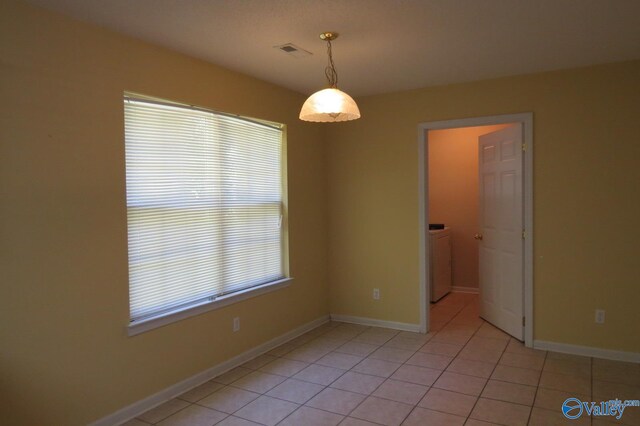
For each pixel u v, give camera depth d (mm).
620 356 3607
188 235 3252
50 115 2385
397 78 3941
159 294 3047
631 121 3527
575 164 3719
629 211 3557
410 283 4480
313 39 2908
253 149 3877
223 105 3480
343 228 4828
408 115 4410
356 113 2480
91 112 2578
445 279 5910
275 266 4176
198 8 2398
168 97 3039
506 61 3479
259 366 3621
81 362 2531
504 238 4316
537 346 3908
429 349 3951
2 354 2193
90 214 2574
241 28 2697
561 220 3783
